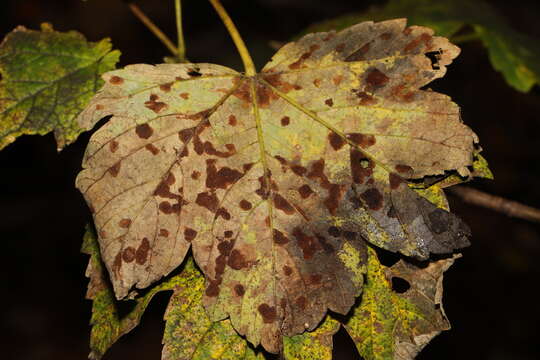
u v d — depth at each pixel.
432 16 0.68
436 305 0.51
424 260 0.51
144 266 0.50
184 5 1.59
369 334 0.51
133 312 0.51
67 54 0.56
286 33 1.57
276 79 0.53
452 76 1.46
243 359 0.50
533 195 1.48
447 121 0.51
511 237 1.51
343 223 0.51
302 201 0.51
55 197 1.61
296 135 0.52
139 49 1.60
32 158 1.58
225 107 0.52
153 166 0.51
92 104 0.51
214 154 0.51
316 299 0.50
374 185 0.51
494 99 1.48
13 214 1.58
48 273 1.55
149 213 0.50
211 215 0.51
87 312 1.51
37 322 1.49
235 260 0.50
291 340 0.51
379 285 0.52
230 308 0.50
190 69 0.52
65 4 1.65
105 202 0.50
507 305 1.48
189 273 0.51
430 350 1.48
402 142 0.51
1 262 1.54
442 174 0.51
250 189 0.51
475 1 0.73
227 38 1.52
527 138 1.50
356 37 0.53
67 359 1.43
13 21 1.63
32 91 0.55
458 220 0.51
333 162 0.52
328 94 0.52
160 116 0.51
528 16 1.71
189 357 0.50
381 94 0.52
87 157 0.50
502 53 0.68
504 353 1.44
